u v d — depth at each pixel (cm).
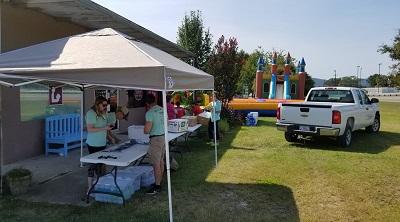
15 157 862
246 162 888
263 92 3130
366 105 1330
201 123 1179
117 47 527
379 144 1186
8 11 831
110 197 587
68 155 934
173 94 1405
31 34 909
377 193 664
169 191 497
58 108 1006
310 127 1084
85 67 470
